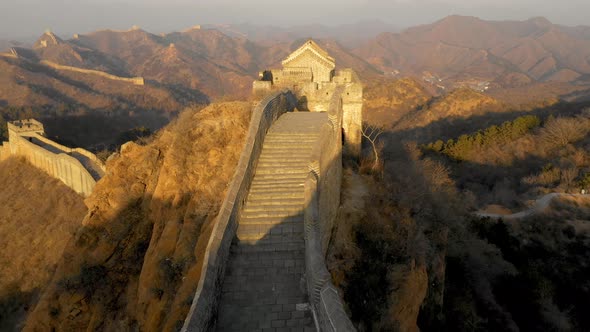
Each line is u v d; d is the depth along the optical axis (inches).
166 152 808.3
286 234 482.3
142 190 826.2
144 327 623.8
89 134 4033.0
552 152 2070.6
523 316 1093.1
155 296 626.8
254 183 550.9
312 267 399.5
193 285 544.4
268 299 415.2
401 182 954.7
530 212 1507.1
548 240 1364.4
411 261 735.1
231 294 420.8
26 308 1328.7
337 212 754.8
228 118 766.5
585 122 2186.3
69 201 1676.9
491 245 1205.1
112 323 732.7
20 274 1443.2
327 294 365.7
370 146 1269.7
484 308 1051.9
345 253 697.0
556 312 1104.2
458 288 1064.8
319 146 569.9
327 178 624.7
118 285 769.6
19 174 2073.1
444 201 1036.5
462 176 2073.1
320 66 1382.9
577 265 1266.0
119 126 4483.3
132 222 806.5
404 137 2930.6
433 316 827.4
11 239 1610.5
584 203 1505.9
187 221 654.5
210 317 374.3
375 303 669.9
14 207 1809.8
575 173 1742.1
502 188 1792.6
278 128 679.1
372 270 701.9
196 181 713.6
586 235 1358.3
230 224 458.0
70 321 741.9
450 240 1127.6
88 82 6131.9
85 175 1616.6
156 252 664.4
